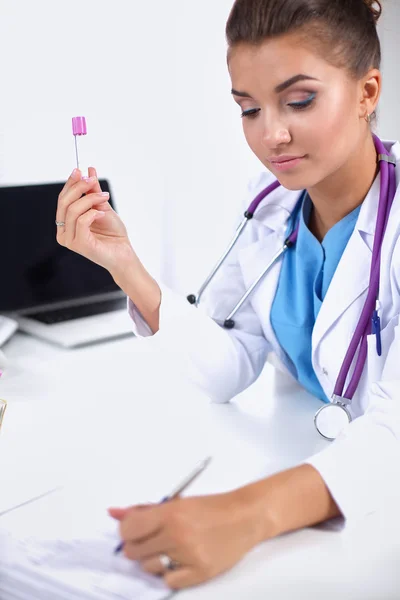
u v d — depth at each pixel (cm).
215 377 119
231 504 72
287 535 78
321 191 110
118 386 125
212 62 210
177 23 200
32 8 175
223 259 133
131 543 71
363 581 71
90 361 139
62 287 170
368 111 99
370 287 105
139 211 207
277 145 94
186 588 69
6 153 180
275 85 91
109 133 196
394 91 182
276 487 77
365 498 79
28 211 166
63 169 190
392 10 167
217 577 71
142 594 67
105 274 178
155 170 207
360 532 79
